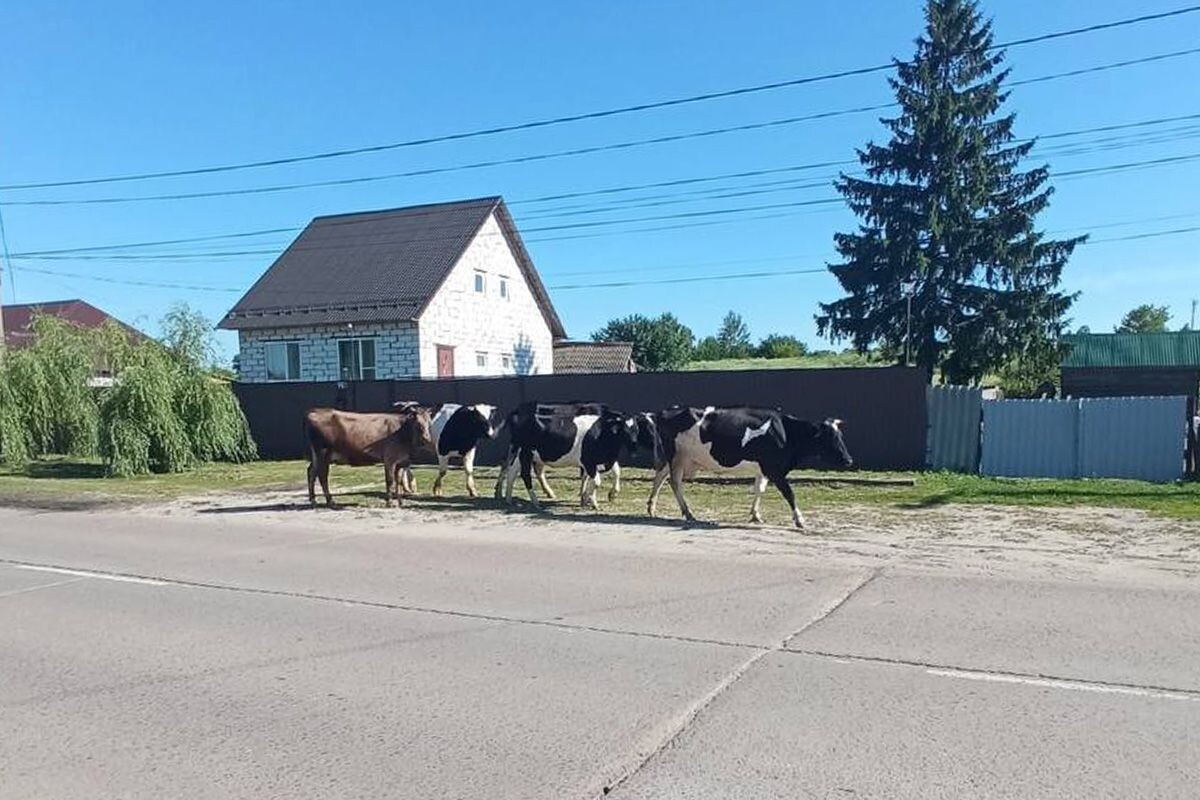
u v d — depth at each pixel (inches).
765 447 450.6
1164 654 233.5
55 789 166.9
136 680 229.3
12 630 281.1
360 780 167.9
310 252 1407.5
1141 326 3639.3
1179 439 612.4
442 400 837.2
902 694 206.4
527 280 1469.0
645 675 224.1
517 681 221.6
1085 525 440.1
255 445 924.6
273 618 289.1
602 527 462.9
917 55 1427.2
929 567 349.7
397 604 303.9
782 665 229.3
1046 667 224.1
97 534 477.4
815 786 160.4
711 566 358.0
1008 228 1342.3
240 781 168.7
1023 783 160.2
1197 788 157.6
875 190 1402.6
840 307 1443.2
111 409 797.2
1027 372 1519.4
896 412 670.5
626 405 754.8
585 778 166.2
